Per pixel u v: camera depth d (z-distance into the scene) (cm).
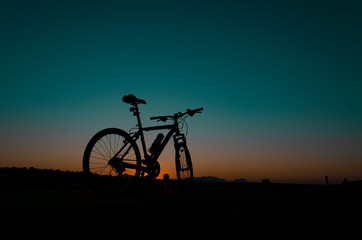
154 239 116
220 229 140
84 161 298
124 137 343
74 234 119
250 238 124
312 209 227
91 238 114
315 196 321
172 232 129
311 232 141
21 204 159
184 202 222
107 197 313
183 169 433
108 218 154
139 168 354
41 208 158
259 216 185
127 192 339
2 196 258
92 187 300
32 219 141
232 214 188
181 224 148
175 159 423
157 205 204
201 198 245
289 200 284
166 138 410
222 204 233
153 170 383
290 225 157
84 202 179
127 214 169
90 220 147
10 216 144
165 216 169
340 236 134
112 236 118
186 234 126
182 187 422
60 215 153
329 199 302
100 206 178
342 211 217
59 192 346
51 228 128
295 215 193
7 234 116
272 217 182
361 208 235
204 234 128
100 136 313
